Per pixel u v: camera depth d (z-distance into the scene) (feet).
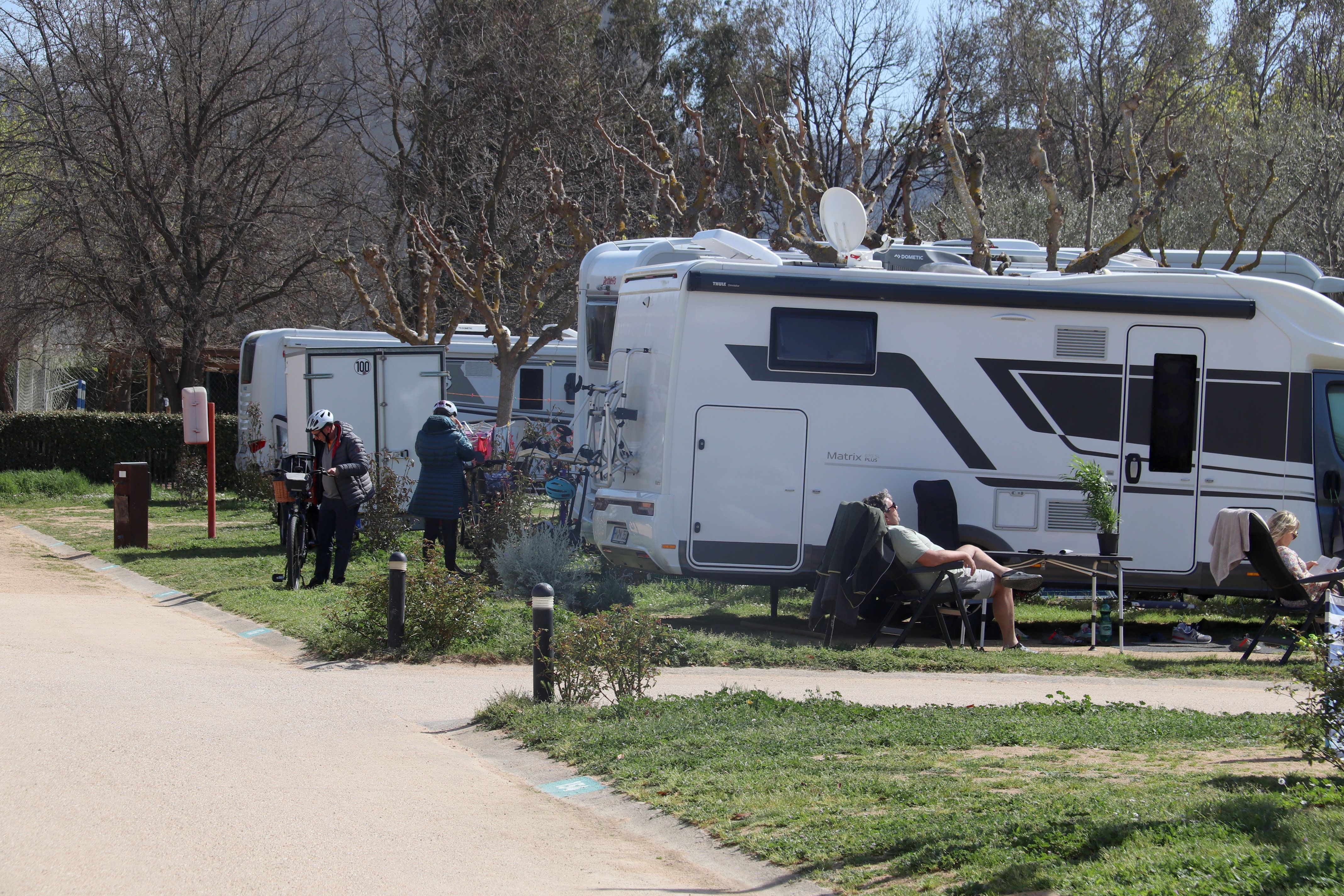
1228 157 135.74
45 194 154.30
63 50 156.15
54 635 53.26
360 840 27.35
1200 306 62.39
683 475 59.52
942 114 83.41
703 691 45.62
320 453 70.44
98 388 244.01
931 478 61.36
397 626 51.24
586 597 65.82
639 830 29.40
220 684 44.57
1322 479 62.54
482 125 172.14
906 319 61.16
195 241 160.25
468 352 133.69
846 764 33.94
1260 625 68.69
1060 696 45.68
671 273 60.85
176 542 92.68
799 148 102.63
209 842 26.50
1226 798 27.58
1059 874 23.27
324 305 174.29
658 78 219.20
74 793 29.58
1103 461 62.44
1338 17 168.55
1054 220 81.15
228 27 161.58
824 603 56.03
